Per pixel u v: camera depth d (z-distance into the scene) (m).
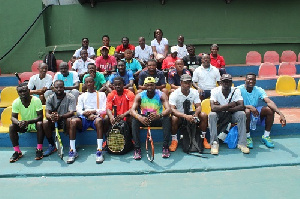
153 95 4.76
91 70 5.85
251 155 4.55
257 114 4.77
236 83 6.89
